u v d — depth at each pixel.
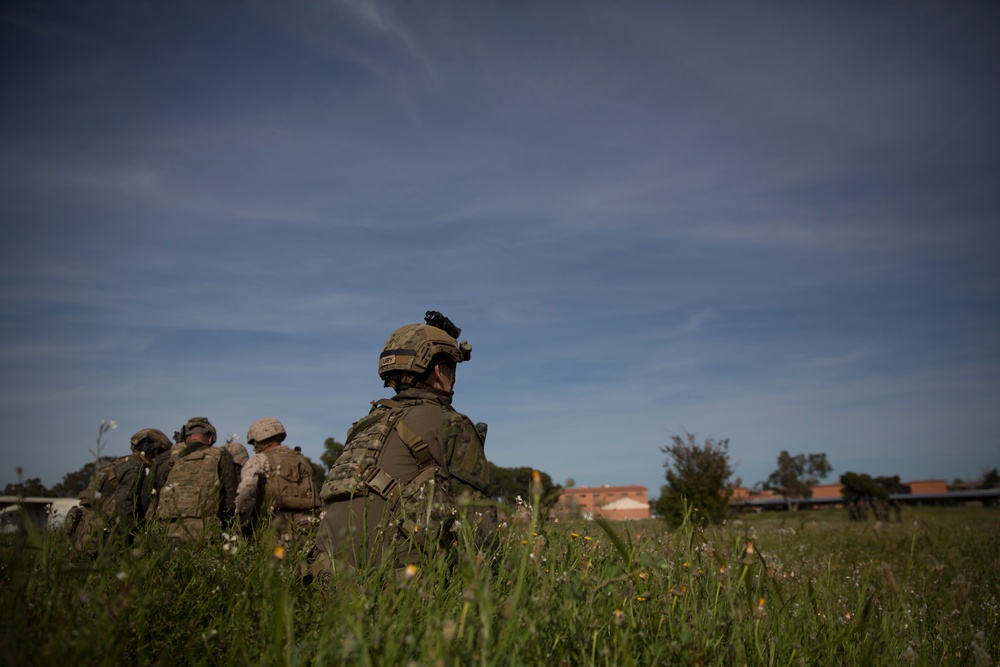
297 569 2.69
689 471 15.94
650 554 2.70
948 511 36.03
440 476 3.06
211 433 5.91
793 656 2.48
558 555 2.56
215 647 2.12
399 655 1.83
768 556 3.40
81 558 2.47
